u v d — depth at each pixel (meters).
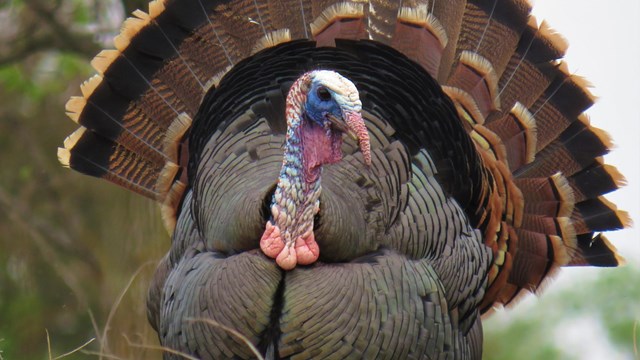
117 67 16.59
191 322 13.82
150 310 15.59
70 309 28.45
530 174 17.09
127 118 16.62
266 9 16.73
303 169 13.45
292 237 13.50
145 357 20.70
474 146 15.62
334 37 16.59
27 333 28.28
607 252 17.53
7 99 29.31
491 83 16.84
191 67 16.56
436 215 14.74
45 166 28.91
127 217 21.36
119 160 16.72
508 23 17.11
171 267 15.10
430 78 15.28
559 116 17.22
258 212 13.55
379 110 14.82
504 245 16.25
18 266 28.61
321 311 13.44
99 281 28.03
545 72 17.17
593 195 17.34
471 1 17.14
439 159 15.13
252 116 14.79
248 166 14.36
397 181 14.48
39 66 27.95
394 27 16.80
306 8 16.80
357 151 14.38
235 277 13.52
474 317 15.39
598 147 17.25
